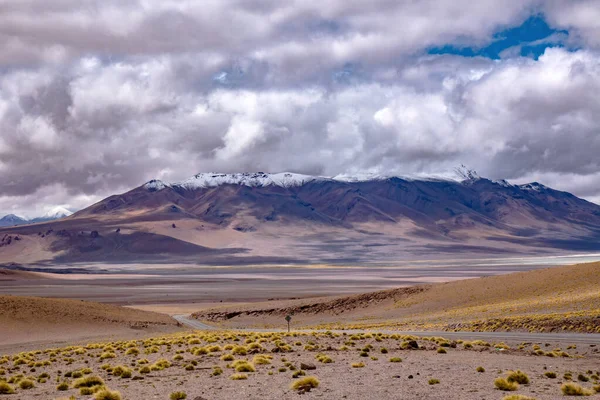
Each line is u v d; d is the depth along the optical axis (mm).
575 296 76312
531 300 83688
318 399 19328
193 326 91000
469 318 72250
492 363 29016
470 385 21734
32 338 64250
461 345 40000
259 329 78750
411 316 92188
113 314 87938
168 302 161625
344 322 92312
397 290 119250
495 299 93938
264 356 31828
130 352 38938
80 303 91688
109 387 23812
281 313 115125
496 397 19266
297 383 21625
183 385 23422
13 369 33125
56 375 29469
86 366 32812
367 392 20453
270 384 22750
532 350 37062
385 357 31953
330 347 37250
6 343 59938
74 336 66500
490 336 49156
